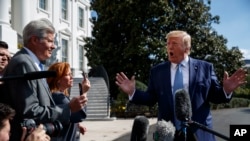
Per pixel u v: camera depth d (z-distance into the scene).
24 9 23.08
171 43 3.46
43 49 3.04
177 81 3.43
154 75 3.61
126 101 20.34
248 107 30.67
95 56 24.97
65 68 3.64
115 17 24.42
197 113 3.38
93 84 19.58
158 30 24.12
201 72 3.47
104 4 25.16
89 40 26.22
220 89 3.42
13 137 2.70
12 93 2.72
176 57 3.46
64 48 30.64
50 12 28.22
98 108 18.09
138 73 24.19
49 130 2.61
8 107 2.33
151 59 23.91
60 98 3.43
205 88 3.43
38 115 2.70
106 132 12.24
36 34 3.01
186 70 3.47
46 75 2.51
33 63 2.87
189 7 25.19
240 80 3.36
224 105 28.31
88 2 35.72
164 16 23.81
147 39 23.33
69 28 31.56
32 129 2.40
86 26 35.31
